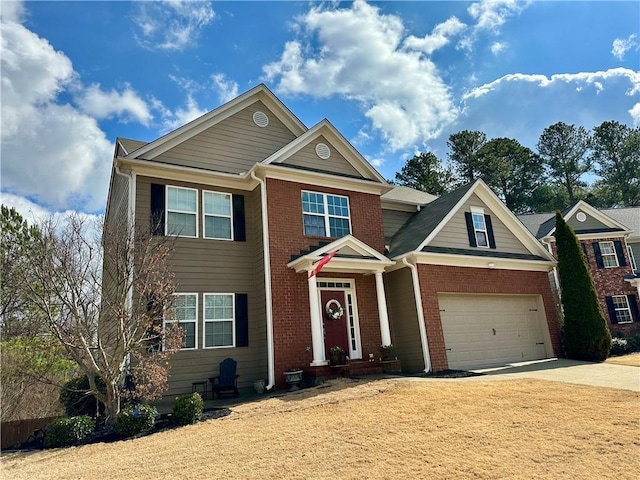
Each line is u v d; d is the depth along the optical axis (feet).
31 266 28.37
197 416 26.63
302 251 43.04
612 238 75.51
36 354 34.96
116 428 25.31
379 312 43.50
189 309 39.17
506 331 50.96
